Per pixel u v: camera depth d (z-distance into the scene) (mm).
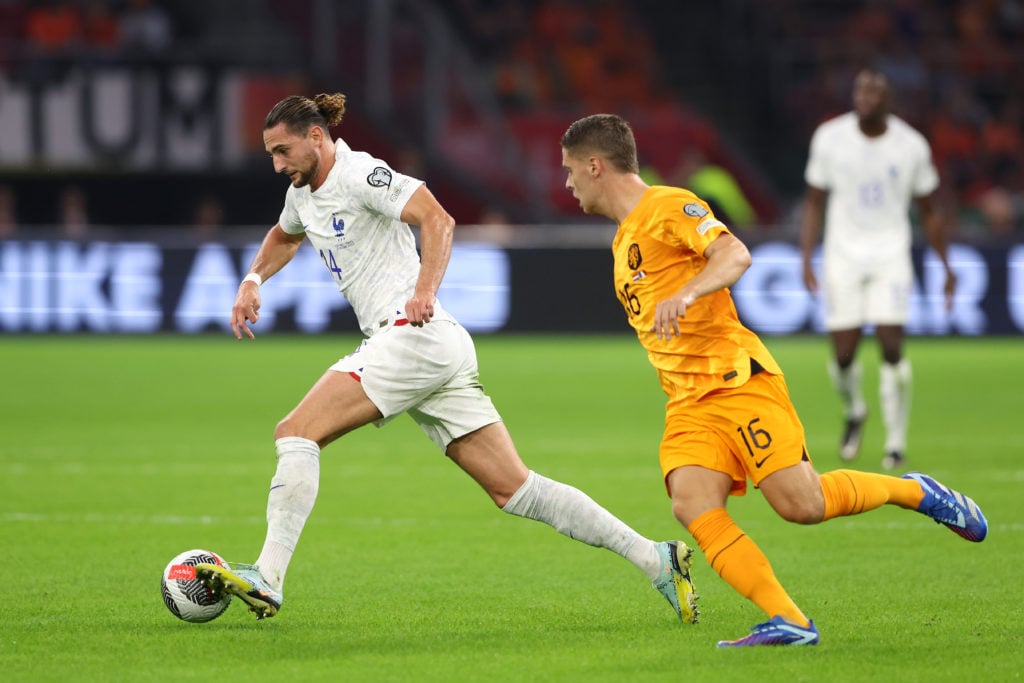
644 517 30188
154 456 39562
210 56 81812
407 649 18969
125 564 25219
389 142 86125
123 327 74938
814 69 107312
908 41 108438
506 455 20906
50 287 74750
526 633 19969
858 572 24484
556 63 103750
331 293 74812
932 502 20391
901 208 37688
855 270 37750
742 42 108312
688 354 19031
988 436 43438
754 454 18812
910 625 20250
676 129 94625
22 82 80688
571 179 19859
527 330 75000
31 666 17953
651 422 47312
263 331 74750
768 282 72938
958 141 102250
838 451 40281
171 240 74688
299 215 21594
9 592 22812
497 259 75000
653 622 20734
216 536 28078
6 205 82688
